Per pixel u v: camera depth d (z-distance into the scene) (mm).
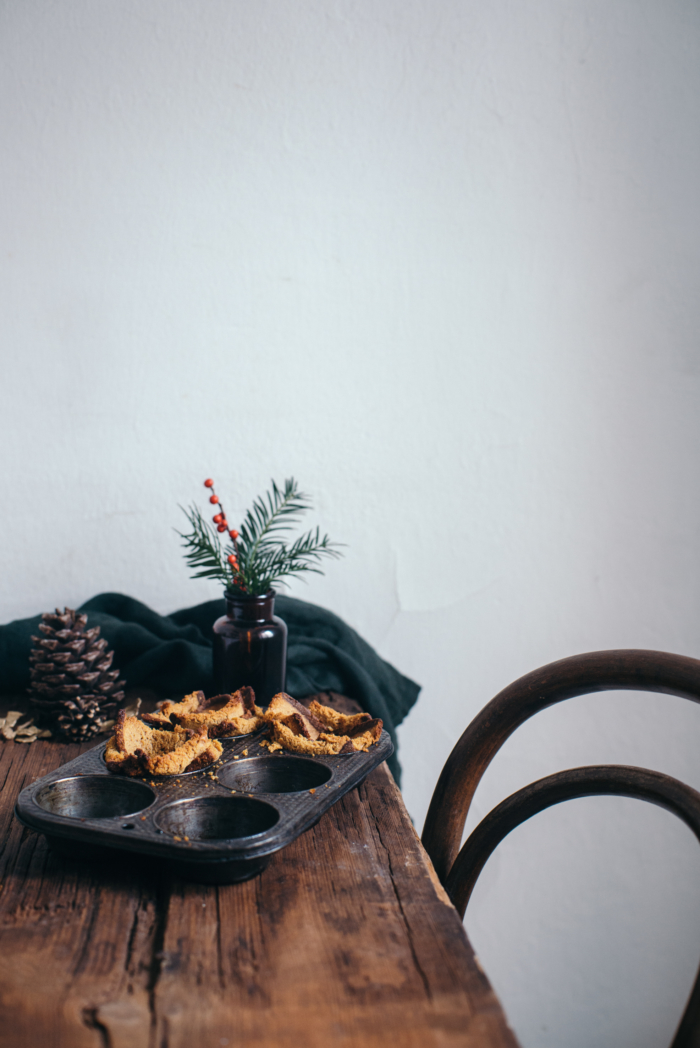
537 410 1470
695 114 1451
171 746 799
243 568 1019
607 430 1494
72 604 1334
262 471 1386
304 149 1343
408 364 1421
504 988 1576
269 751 806
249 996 496
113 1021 473
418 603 1468
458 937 566
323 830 732
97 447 1316
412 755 1493
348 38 1335
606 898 1588
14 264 1256
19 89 1231
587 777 740
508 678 1513
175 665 1132
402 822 754
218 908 596
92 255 1284
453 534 1468
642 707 1551
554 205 1435
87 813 714
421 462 1443
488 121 1396
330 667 1192
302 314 1373
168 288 1317
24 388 1278
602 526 1512
